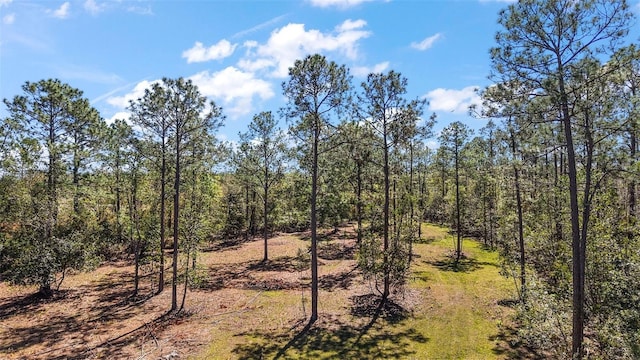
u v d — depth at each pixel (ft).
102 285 71.46
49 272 60.03
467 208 111.86
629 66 30.60
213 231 93.20
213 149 62.34
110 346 44.65
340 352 43.98
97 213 76.84
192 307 58.75
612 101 32.32
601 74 31.40
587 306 38.88
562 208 49.39
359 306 59.00
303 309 57.88
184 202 81.46
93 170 72.02
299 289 68.23
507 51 34.91
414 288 68.49
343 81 51.72
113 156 73.56
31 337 47.03
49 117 67.10
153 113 55.98
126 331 49.32
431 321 53.42
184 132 57.16
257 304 60.18
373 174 84.33
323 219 97.09
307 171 89.97
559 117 34.96
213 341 46.60
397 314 55.83
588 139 35.24
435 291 67.00
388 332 49.67
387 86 57.11
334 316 55.06
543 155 39.34
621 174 34.60
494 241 110.32
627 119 32.04
